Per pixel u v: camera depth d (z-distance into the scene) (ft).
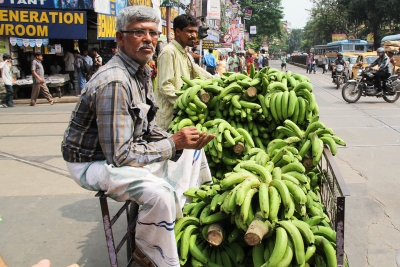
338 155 22.33
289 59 260.42
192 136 8.31
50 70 51.78
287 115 11.52
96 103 7.59
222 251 8.66
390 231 13.39
